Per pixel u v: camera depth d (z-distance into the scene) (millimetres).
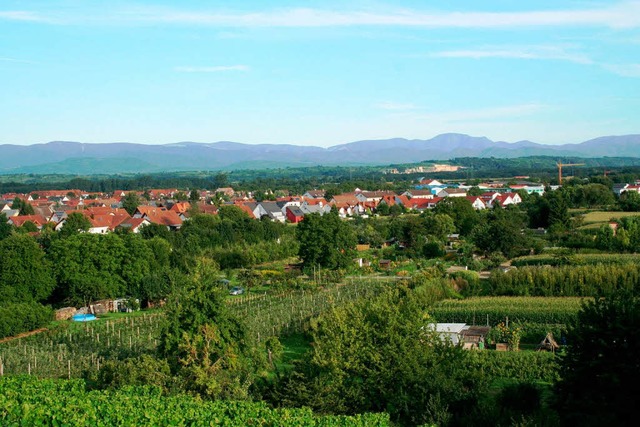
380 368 34719
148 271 82000
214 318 39344
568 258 80062
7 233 125438
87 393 33406
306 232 96125
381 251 114625
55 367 47469
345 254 96062
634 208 141000
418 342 36312
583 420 29469
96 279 76500
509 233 96688
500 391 37750
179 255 95375
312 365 35906
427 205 189125
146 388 33562
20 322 62031
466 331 53344
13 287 74562
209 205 189250
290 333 59469
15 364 47500
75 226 133375
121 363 37906
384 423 29344
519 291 67438
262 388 36625
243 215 158875
